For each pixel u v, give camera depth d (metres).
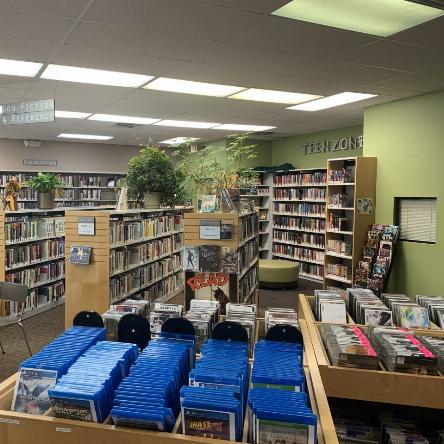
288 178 10.19
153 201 6.41
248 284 5.64
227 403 1.34
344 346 2.08
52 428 1.40
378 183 6.95
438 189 5.98
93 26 3.64
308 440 1.26
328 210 7.80
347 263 7.98
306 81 5.46
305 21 3.54
